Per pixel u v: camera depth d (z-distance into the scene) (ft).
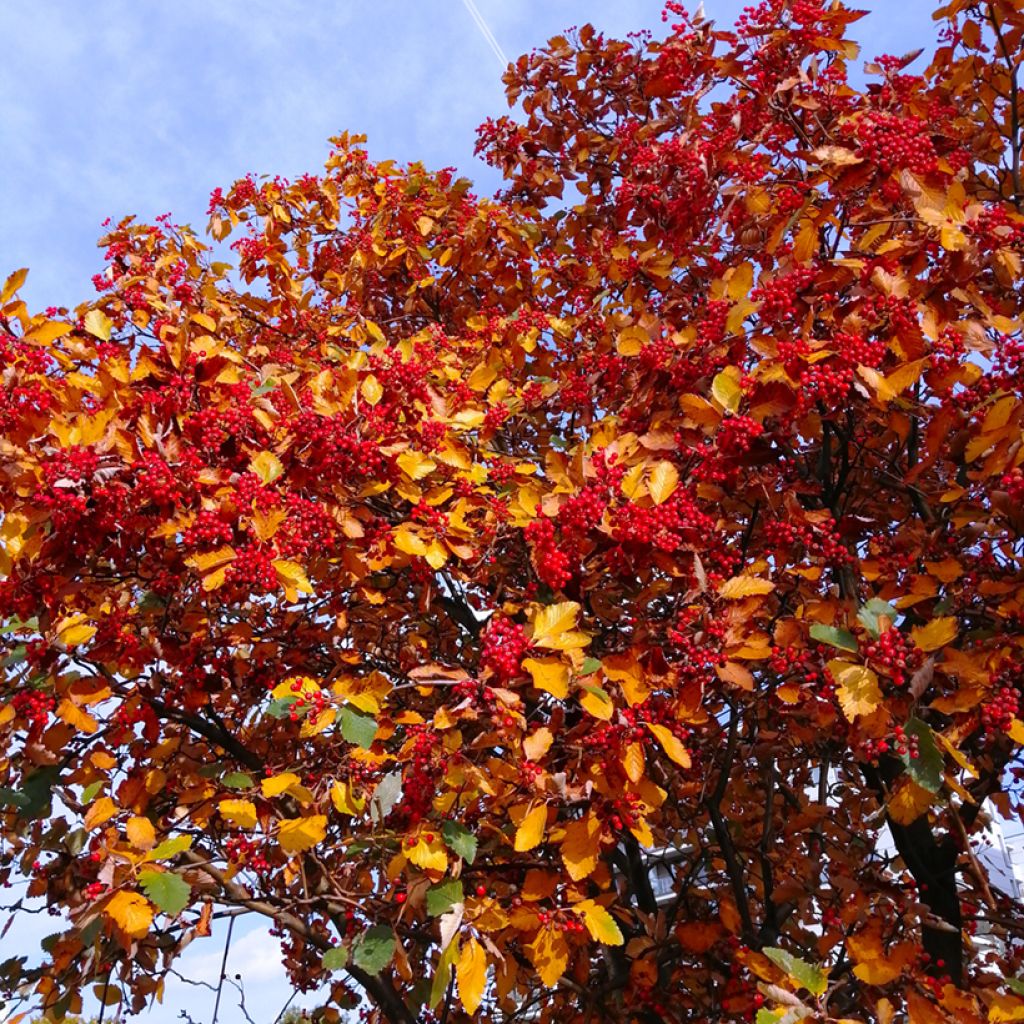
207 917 16.10
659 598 17.08
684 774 20.17
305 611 19.29
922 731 11.88
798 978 11.78
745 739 21.83
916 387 16.60
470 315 26.99
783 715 19.40
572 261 25.55
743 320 15.29
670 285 21.93
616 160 26.63
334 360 21.21
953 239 13.11
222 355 15.85
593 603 17.30
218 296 23.76
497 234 25.21
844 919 16.10
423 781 13.73
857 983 16.43
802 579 16.80
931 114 19.03
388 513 17.49
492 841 16.93
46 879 18.61
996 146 21.81
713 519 16.87
